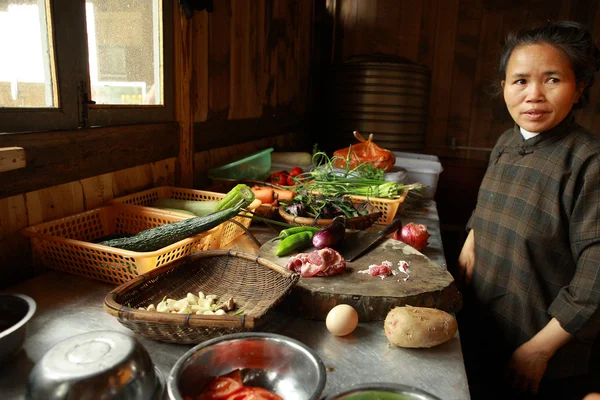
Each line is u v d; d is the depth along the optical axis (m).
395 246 1.53
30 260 1.47
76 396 0.73
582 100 1.49
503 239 1.58
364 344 1.09
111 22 1.71
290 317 1.21
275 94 3.63
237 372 0.92
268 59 3.39
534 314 1.52
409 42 4.50
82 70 1.57
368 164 2.49
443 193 4.36
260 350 0.93
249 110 3.14
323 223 1.70
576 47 1.32
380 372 0.98
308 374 0.86
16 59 1.34
